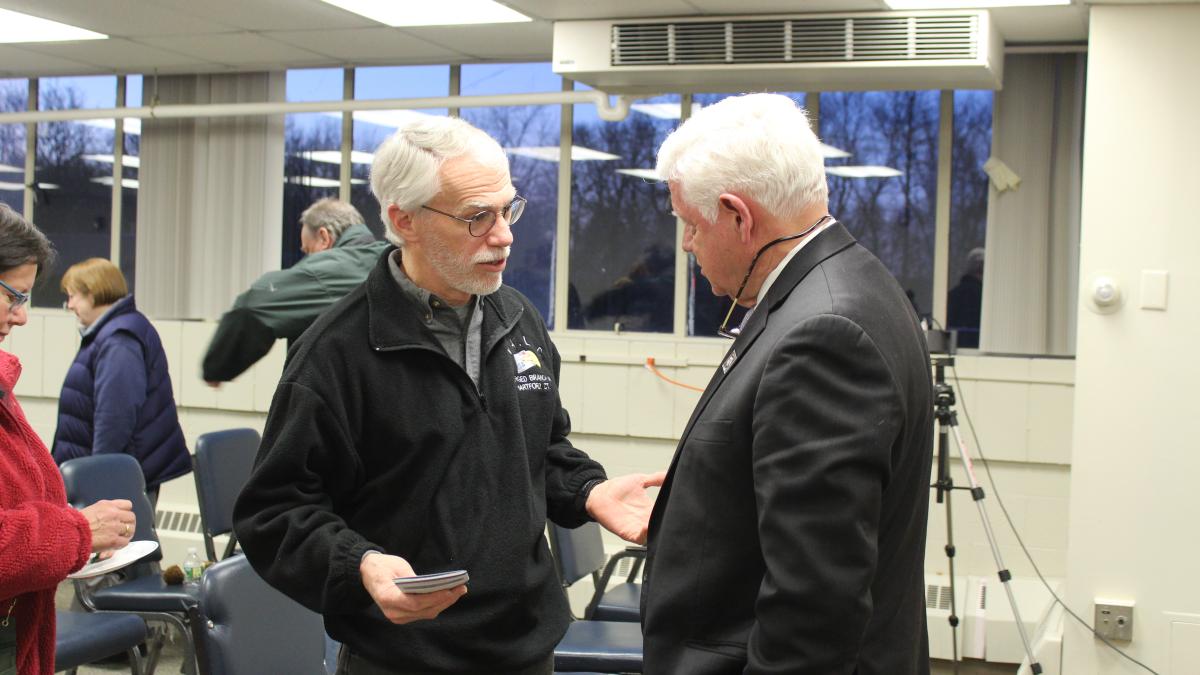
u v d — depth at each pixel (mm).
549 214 5246
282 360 5461
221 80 5656
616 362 5008
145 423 4156
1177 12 3584
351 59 5316
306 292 3180
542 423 1887
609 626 3359
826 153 4875
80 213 6008
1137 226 3635
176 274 5723
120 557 2240
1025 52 4551
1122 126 3639
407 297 1762
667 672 1508
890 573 1504
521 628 1803
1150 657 3666
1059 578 4504
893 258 4805
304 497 1687
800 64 4059
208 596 2258
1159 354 3629
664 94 4754
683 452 1539
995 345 4660
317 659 2508
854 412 1362
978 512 4598
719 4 3994
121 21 4684
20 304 1907
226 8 4406
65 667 3197
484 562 1752
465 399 1777
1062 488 4504
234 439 4117
